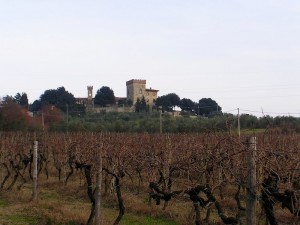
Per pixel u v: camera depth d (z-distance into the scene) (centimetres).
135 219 1044
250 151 565
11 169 1791
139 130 4012
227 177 626
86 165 955
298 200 522
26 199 1276
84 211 1078
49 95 7906
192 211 1009
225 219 635
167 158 1198
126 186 1455
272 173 578
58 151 1742
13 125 4188
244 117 2628
